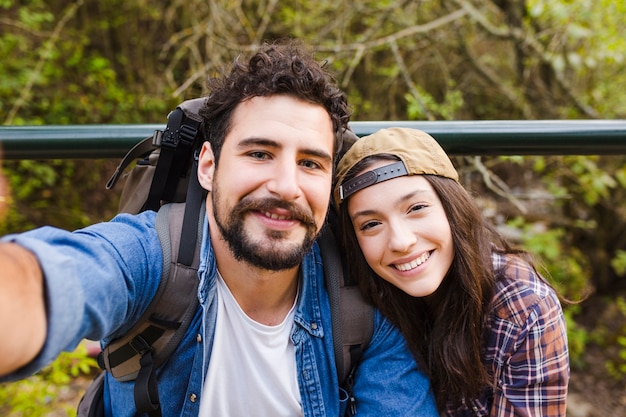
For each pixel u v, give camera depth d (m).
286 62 0.96
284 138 0.92
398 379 1.05
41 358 0.67
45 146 1.05
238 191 0.93
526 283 1.08
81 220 3.90
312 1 3.60
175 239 0.95
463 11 3.16
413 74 4.02
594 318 3.91
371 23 3.59
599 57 3.14
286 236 0.94
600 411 3.21
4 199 0.70
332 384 1.05
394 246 1.00
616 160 3.55
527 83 3.70
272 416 1.03
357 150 1.04
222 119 0.98
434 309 1.14
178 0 3.67
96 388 1.12
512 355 1.07
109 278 0.80
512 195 2.57
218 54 2.95
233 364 1.00
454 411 1.11
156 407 0.95
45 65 3.74
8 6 3.51
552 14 2.99
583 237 4.07
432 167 1.03
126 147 1.07
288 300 1.03
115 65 4.31
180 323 0.94
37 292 0.65
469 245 1.04
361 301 1.05
